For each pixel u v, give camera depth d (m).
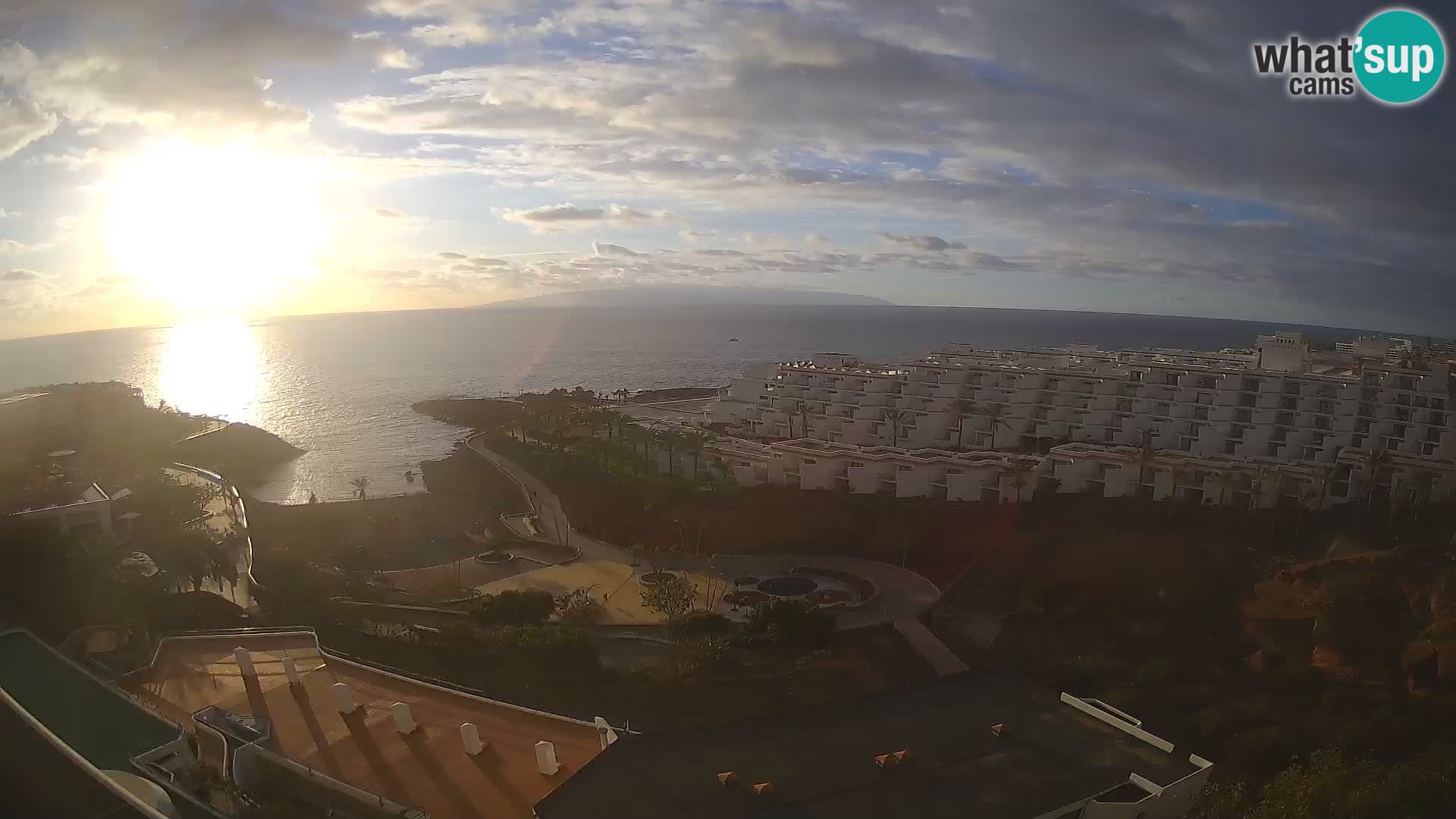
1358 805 47.34
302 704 64.50
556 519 157.75
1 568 93.31
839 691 82.00
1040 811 43.19
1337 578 87.94
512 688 80.50
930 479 136.12
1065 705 54.16
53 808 33.72
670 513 141.88
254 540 144.88
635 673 84.19
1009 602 107.31
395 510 174.88
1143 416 154.12
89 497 131.00
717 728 50.69
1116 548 109.25
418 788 53.19
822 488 144.50
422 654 88.44
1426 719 65.25
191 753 54.78
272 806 49.91
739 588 116.50
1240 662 82.75
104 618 89.19
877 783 45.03
